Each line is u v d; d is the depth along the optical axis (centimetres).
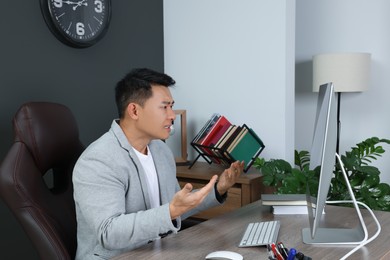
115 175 133
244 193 229
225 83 278
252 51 265
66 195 157
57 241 134
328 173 117
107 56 260
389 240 125
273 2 255
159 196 156
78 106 245
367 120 330
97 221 124
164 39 301
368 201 206
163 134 141
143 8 283
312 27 344
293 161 270
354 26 328
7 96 209
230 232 135
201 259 112
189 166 267
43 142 148
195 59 289
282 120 258
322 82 297
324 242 122
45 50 226
